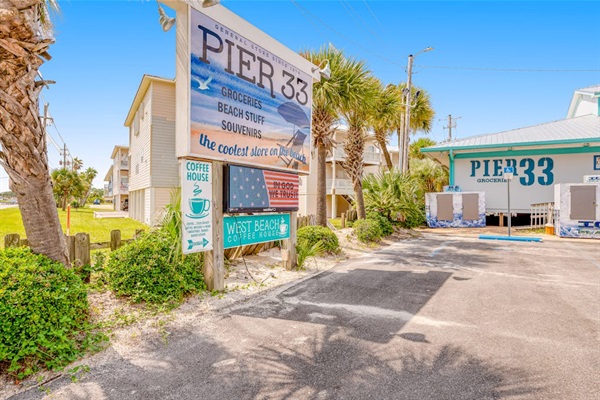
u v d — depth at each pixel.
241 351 3.76
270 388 3.04
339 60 11.26
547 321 4.64
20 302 3.43
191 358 3.60
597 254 10.11
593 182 14.48
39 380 3.12
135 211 24.45
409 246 11.80
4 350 3.18
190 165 5.45
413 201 16.59
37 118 4.10
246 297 5.69
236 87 6.20
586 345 3.88
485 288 6.32
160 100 18.61
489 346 3.86
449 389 3.01
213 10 5.70
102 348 3.75
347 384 3.10
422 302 5.48
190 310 4.97
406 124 19.23
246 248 8.39
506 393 2.94
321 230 9.69
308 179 28.38
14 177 4.14
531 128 21.70
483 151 20.00
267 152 6.98
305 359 3.57
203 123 5.55
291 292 6.03
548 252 10.46
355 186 14.27
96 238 13.40
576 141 17.08
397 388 3.03
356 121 13.91
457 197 18.12
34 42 3.66
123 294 5.04
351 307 5.23
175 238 5.57
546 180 18.70
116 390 3.01
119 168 38.56
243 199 6.34
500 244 12.27
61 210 37.59
